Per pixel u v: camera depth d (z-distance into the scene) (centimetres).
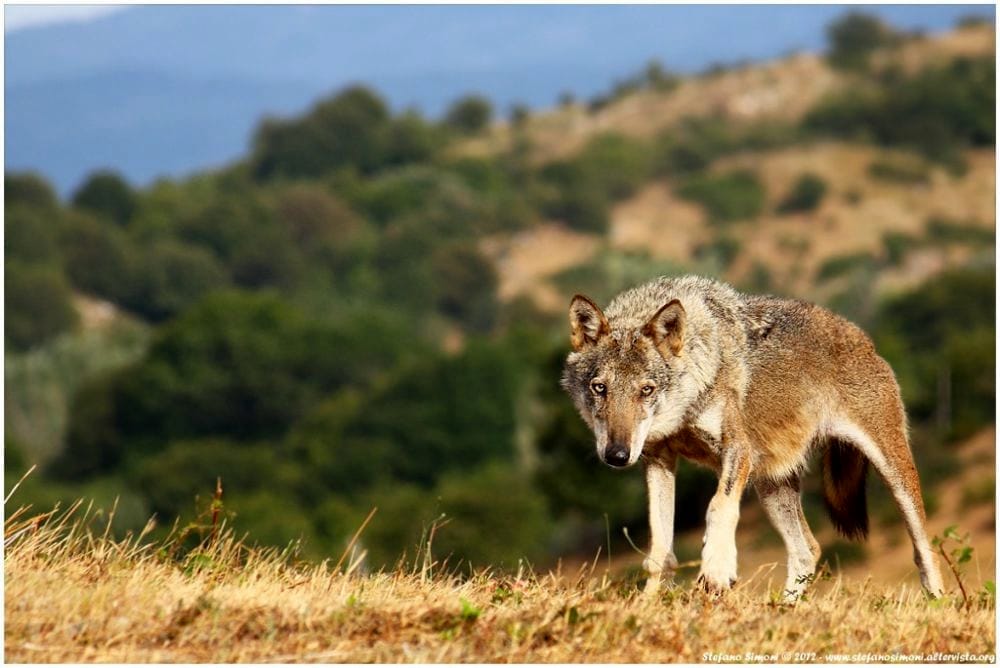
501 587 2202
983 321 17075
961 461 9750
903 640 1978
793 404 2606
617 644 1858
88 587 1995
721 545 2386
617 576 2494
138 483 17475
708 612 2022
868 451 2695
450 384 18825
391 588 2152
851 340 2727
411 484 18062
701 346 2466
